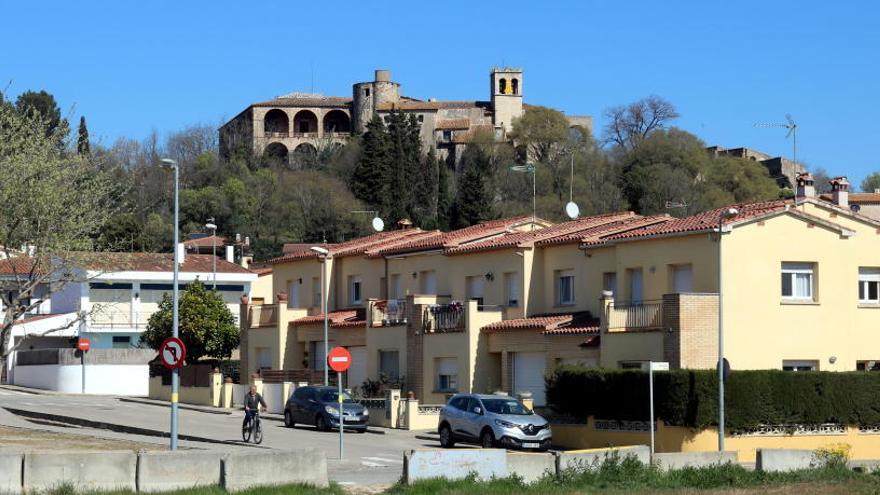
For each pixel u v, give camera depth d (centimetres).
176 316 4025
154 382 7438
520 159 17338
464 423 4488
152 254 9306
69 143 4569
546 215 13962
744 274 4725
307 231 13700
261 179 14762
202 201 13762
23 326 8725
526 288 5612
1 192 4228
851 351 4925
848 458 4009
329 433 5184
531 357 5372
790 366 4812
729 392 4294
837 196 5981
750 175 15112
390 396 5459
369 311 6222
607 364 4862
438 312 5756
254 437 4728
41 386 8388
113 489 2931
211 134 17350
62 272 4862
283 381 6500
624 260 5128
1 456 2852
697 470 3328
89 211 4556
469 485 3020
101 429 5312
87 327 8825
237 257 11856
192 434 5031
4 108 4600
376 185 14462
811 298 4881
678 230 4819
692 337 4522
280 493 2895
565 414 4769
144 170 14350
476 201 12950
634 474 3225
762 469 3412
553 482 3141
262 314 7044
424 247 6269
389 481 3422
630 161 15050
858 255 4975
